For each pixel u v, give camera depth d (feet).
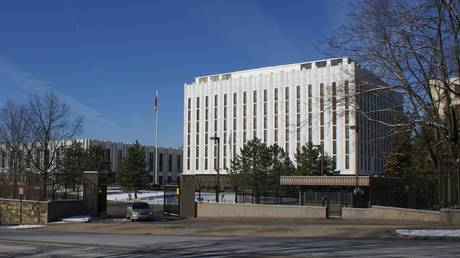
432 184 128.88
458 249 51.19
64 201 143.02
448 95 80.02
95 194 150.82
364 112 84.48
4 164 249.34
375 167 351.05
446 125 83.92
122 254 51.80
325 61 360.07
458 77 78.48
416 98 80.84
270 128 367.45
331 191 166.91
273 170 228.63
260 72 394.52
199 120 406.82
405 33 77.46
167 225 105.29
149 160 500.74
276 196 175.32
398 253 47.65
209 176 376.48
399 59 78.28
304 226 89.86
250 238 71.87
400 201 153.79
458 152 83.46
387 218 115.85
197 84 410.72
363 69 81.51
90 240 71.10
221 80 397.39
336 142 334.65
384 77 80.59
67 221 136.67
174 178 533.14
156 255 50.44
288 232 80.53
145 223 121.90
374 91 81.97
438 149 97.25
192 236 78.84
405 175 154.40
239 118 384.88
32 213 140.87
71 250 56.54
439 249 51.29
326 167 254.68
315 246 56.59
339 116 84.99
